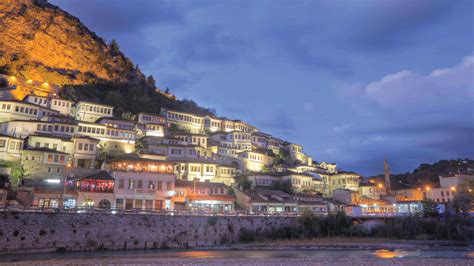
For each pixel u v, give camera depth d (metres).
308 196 101.75
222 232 65.81
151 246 58.34
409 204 105.25
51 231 51.84
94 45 179.75
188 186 82.25
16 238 49.34
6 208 50.41
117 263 39.91
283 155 143.75
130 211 59.41
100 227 55.38
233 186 95.06
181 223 62.22
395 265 42.69
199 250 58.00
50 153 78.75
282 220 73.81
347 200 107.88
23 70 137.12
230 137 131.62
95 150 88.69
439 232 77.12
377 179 172.50
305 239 70.38
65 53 163.75
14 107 93.94
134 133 103.81
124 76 181.50
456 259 46.25
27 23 158.00
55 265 37.94
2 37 147.00
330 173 131.75
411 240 73.19
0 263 37.91
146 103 157.38
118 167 76.56
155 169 79.81
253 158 121.50
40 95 118.50
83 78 158.62
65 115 106.50
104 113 118.62
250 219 69.94
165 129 119.62
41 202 63.88
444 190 123.50
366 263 42.81
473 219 82.75
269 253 55.84
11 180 71.50
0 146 76.94
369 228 77.94
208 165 99.19
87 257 47.59
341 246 64.19
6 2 159.38
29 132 87.44
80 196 67.75
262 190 95.88
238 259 44.41
